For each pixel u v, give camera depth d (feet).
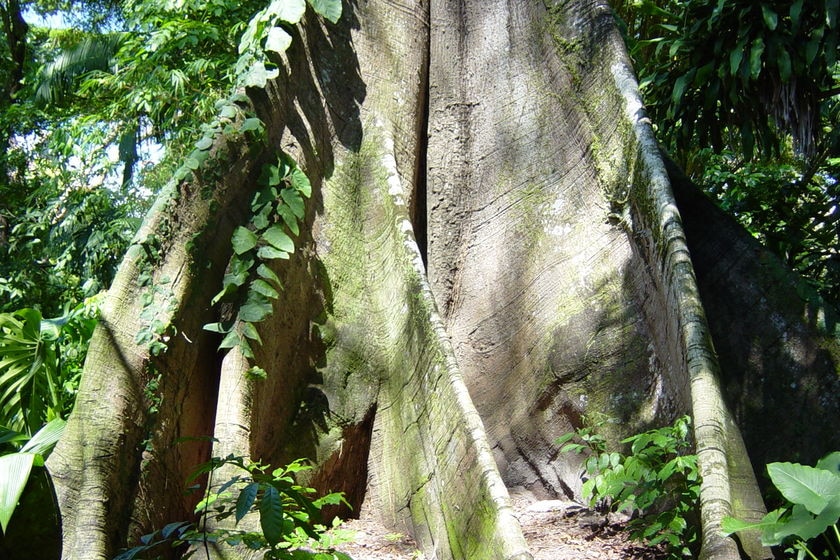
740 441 13.55
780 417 16.89
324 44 20.43
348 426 18.11
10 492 11.55
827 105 20.42
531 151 20.71
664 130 22.33
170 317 16.57
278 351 17.98
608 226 19.02
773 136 21.13
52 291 50.14
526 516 17.80
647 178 17.58
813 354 17.11
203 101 30.50
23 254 48.65
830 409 16.67
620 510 15.88
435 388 15.72
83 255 40.83
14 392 18.98
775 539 11.00
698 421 13.60
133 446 15.75
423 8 22.17
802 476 11.52
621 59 19.86
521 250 20.07
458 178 21.18
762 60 19.43
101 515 14.84
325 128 19.93
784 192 25.61
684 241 16.14
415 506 16.25
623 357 17.88
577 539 16.44
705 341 14.62
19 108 48.62
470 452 13.85
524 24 21.63
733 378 17.42
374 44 21.08
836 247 24.17
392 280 18.54
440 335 16.19
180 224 17.21
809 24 18.90
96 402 15.62
